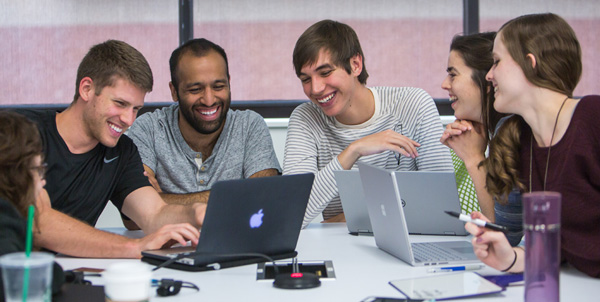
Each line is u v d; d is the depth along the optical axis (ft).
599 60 13.08
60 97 13.09
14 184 4.00
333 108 7.48
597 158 4.75
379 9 13.00
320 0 12.96
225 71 7.89
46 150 6.43
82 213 6.69
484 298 4.09
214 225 4.92
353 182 6.44
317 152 7.95
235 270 4.99
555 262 3.51
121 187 6.98
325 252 5.72
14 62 12.99
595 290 4.29
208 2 12.91
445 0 12.98
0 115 4.07
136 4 12.89
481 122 6.66
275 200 5.20
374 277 4.74
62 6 12.90
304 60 7.35
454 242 5.98
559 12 12.92
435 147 7.75
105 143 6.48
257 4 12.92
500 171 5.37
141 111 12.83
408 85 13.17
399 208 5.03
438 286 4.30
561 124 4.93
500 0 12.89
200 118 7.86
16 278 2.98
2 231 3.75
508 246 4.54
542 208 3.48
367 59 13.12
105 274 3.22
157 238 5.54
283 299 4.14
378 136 7.20
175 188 8.27
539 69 4.91
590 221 4.74
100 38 12.97
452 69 6.73
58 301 3.75
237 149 8.34
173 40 12.97
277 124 12.33
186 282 4.41
